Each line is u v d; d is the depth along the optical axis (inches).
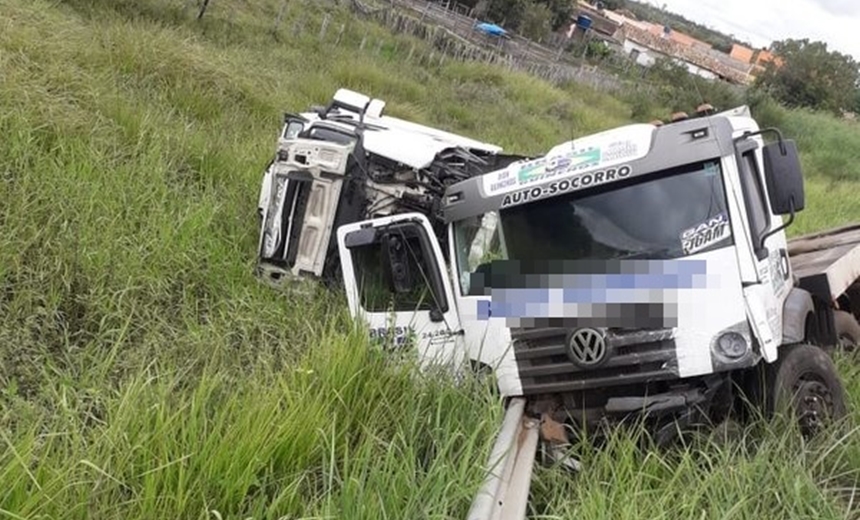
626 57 2006.6
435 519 127.3
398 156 236.2
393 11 1146.7
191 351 189.8
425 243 203.3
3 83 267.7
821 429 182.9
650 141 186.1
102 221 232.5
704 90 1183.6
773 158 181.2
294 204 234.1
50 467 123.7
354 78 628.7
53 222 221.8
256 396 154.9
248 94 419.8
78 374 174.2
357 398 167.6
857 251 261.3
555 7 2139.5
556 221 192.4
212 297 225.8
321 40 773.3
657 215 184.1
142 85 368.8
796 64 1763.0
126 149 289.4
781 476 157.8
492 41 1387.8
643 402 176.4
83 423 147.2
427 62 898.7
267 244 235.5
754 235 179.5
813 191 681.6
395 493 132.7
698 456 173.6
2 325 182.2
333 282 234.7
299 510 134.2
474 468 144.0
